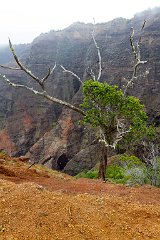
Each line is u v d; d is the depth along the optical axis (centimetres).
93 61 7600
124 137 1950
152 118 5684
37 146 7244
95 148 5450
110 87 1839
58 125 7200
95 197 947
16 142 8369
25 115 8631
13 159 1941
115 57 7106
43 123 8256
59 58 8825
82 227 766
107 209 864
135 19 8012
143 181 1589
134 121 1859
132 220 835
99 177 1948
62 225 764
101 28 8900
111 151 4325
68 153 6738
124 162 2208
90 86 1841
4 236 723
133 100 1856
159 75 6222
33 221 769
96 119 1873
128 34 7438
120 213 859
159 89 6059
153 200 1074
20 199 858
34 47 9412
